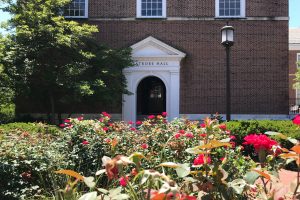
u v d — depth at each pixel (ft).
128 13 76.18
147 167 20.34
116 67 66.95
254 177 9.99
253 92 74.13
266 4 75.10
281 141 34.96
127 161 7.82
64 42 57.57
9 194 20.71
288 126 38.99
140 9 76.18
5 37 58.65
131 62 68.54
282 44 74.59
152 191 7.77
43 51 57.67
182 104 74.38
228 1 76.02
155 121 34.76
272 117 73.56
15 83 57.36
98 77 64.18
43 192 20.99
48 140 27.91
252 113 73.82
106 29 75.97
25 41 57.82
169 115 73.61
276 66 74.33
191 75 74.69
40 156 22.52
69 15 76.38
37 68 57.67
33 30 57.41
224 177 10.34
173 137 22.79
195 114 73.97
